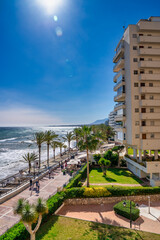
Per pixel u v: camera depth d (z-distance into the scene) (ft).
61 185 83.76
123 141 110.73
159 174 93.81
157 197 70.54
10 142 342.64
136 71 103.30
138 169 104.01
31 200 65.36
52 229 47.98
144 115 98.27
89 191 69.00
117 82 124.36
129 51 104.37
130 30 104.78
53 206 57.82
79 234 45.47
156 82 104.12
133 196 69.41
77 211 61.87
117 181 94.02
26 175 101.55
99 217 56.90
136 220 54.34
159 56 104.37
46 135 134.31
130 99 103.19
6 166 147.33
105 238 43.68
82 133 86.07
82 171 101.19
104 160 107.34
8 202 64.08
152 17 105.40
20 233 39.96
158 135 101.86
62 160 152.35
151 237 44.27
